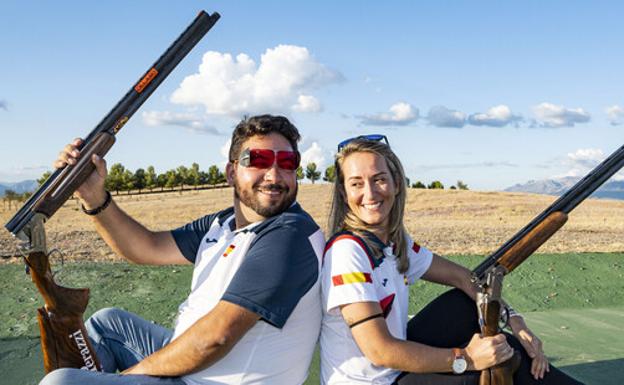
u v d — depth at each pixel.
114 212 2.95
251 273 2.33
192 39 2.83
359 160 2.59
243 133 2.63
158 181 61.44
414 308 5.73
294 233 2.42
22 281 6.05
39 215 2.60
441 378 2.46
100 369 2.80
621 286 6.50
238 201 2.71
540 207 24.08
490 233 11.20
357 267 2.41
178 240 3.08
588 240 9.34
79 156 2.69
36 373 3.88
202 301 2.55
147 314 5.35
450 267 2.97
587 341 4.62
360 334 2.37
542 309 5.75
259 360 2.38
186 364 2.34
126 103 2.76
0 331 4.73
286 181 2.60
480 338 2.53
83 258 7.34
